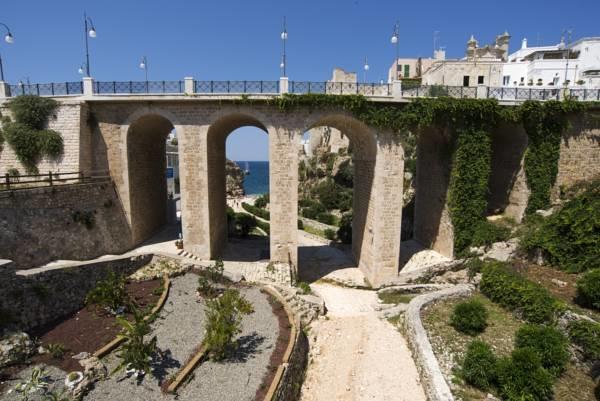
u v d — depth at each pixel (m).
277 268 18.11
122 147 18.05
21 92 18.31
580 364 9.55
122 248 18.16
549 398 8.25
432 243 21.72
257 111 17.67
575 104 19.00
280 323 12.07
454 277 18.47
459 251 19.36
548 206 19.33
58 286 11.80
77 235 15.41
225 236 23.86
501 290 13.44
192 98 17.22
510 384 8.12
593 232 14.47
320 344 12.61
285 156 18.05
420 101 17.92
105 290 11.91
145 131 20.23
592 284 11.31
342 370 11.04
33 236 13.58
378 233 18.78
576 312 10.91
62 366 8.77
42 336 10.25
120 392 8.14
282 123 17.78
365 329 13.58
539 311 11.55
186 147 17.91
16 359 8.78
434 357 10.03
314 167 55.09
